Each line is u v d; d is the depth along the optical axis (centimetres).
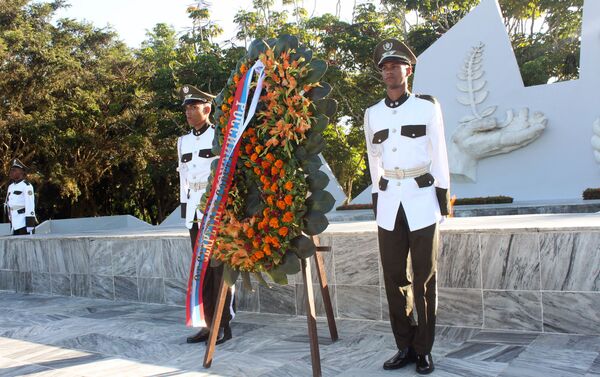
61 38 2238
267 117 330
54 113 2117
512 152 1102
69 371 358
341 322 450
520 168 1094
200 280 361
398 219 322
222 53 2066
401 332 331
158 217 2731
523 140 1075
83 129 2273
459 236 406
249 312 516
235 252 335
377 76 2095
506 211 926
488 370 310
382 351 365
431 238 314
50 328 497
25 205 976
